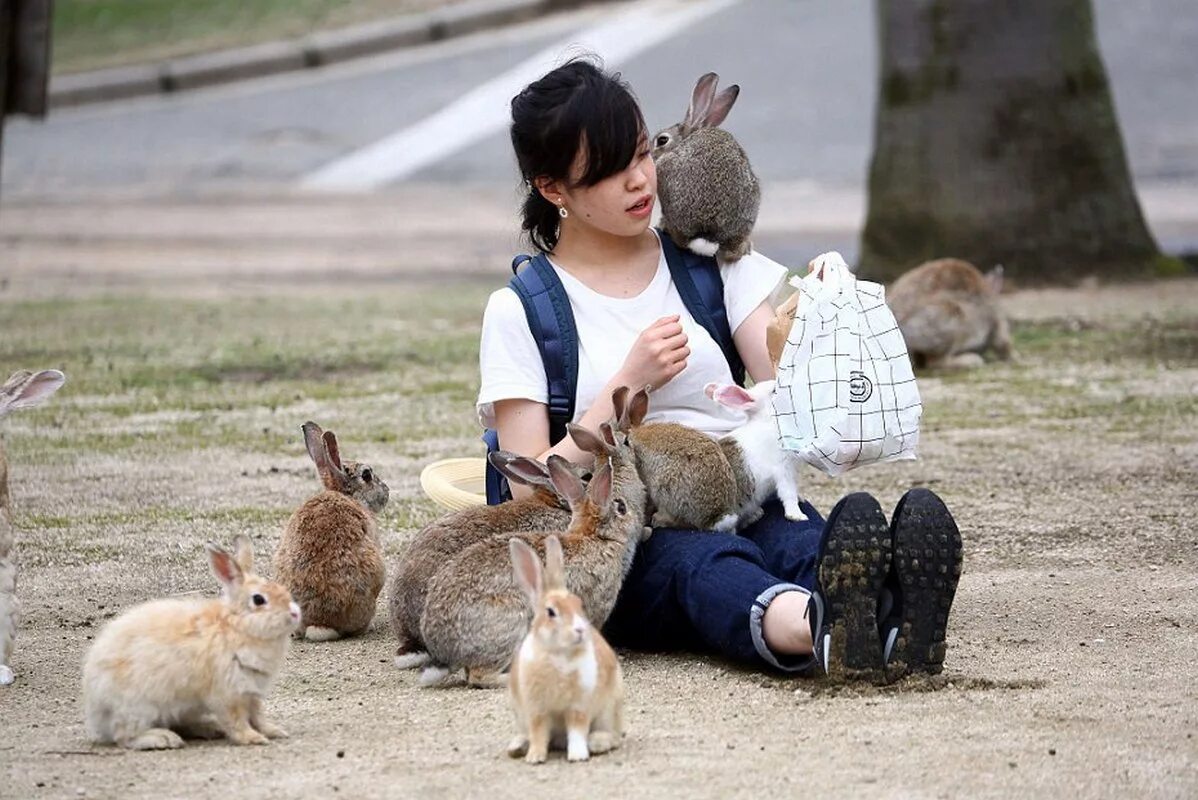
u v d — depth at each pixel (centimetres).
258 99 4191
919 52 2303
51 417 1562
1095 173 2312
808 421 819
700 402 891
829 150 3388
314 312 2250
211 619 712
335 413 1575
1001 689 775
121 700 706
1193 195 2959
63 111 4312
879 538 748
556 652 668
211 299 2378
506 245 2912
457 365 1834
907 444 823
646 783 652
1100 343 1895
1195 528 1126
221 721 714
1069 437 1432
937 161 2312
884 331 822
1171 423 1476
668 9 4362
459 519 846
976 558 1062
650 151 914
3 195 3516
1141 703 754
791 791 642
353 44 4394
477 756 691
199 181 3609
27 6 2023
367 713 763
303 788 655
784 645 791
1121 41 3906
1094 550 1077
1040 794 638
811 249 2602
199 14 4834
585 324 884
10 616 835
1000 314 1812
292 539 916
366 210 3278
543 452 867
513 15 4438
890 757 680
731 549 827
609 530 799
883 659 770
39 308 2267
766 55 3931
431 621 805
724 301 914
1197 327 1970
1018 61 2284
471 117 3881
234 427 1515
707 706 758
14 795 652
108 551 1102
